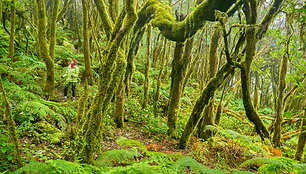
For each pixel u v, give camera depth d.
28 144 3.75
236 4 4.94
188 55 6.70
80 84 9.37
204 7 4.89
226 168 4.82
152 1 6.80
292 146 8.45
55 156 3.62
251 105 5.06
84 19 8.34
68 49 11.66
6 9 6.75
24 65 7.05
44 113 4.20
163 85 12.52
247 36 4.81
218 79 5.34
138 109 8.57
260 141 6.14
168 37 6.09
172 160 3.69
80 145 3.55
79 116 4.31
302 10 3.03
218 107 7.30
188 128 5.75
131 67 7.98
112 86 3.51
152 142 6.08
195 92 13.54
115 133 6.02
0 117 4.37
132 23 3.28
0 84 2.55
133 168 2.48
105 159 3.16
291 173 3.86
